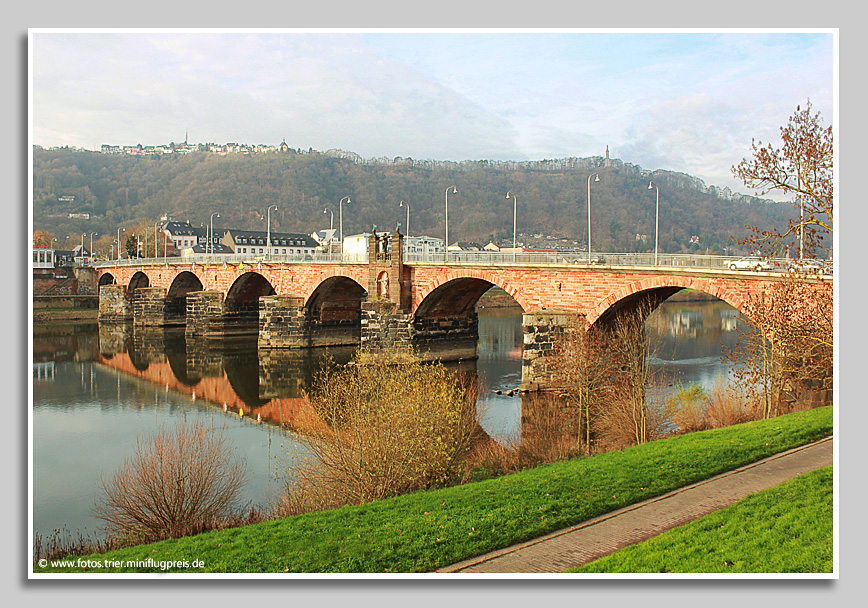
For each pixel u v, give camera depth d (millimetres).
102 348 107688
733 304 47688
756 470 24938
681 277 51562
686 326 113188
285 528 23062
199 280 140875
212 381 76750
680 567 16453
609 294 57625
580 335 52469
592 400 46688
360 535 21344
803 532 17562
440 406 32719
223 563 19797
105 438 50750
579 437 40406
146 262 150000
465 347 86375
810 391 38125
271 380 76938
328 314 105062
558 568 17625
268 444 47656
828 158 30812
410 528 21469
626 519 21000
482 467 32906
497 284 69188
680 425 41156
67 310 161125
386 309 79750
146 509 28609
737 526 18406
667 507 21781
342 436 30578
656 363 72625
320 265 97000
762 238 34125
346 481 29266
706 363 73188
